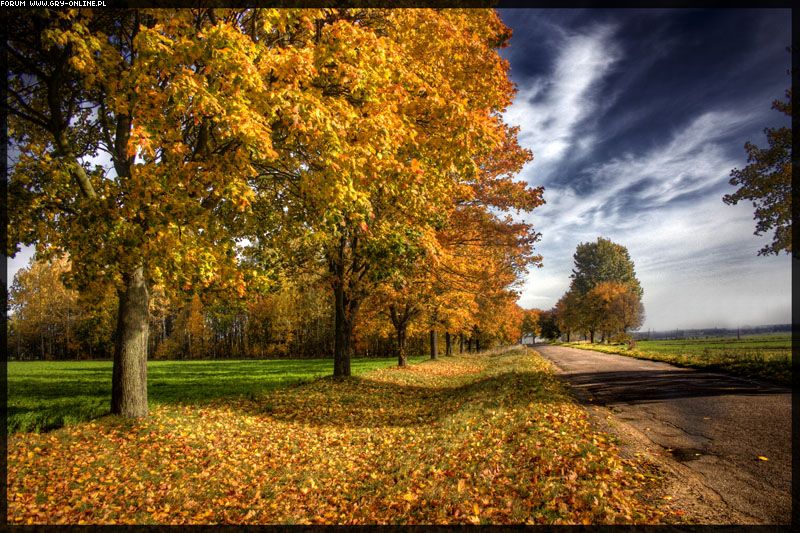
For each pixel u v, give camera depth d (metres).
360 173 6.41
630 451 6.15
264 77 6.38
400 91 6.52
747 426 7.20
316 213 8.62
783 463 5.34
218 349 79.75
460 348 65.25
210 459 7.34
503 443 6.79
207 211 6.92
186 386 20.00
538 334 127.19
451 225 14.88
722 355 19.38
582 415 8.65
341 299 18.33
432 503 5.02
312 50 6.20
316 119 5.77
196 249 6.86
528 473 5.37
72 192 7.90
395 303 24.52
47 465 6.52
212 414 10.88
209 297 9.09
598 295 69.31
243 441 8.67
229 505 5.71
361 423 10.79
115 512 5.33
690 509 4.23
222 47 5.42
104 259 6.50
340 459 7.63
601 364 23.89
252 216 9.70
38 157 7.76
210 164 6.73
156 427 8.38
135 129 5.43
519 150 14.80
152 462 7.02
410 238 9.76
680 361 20.05
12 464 6.39
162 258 6.56
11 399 14.69
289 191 9.21
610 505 4.32
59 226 8.05
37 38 7.67
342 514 5.27
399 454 7.48
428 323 30.95
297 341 68.94
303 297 53.62
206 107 5.55
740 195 18.45
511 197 14.98
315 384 16.61
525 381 14.59
